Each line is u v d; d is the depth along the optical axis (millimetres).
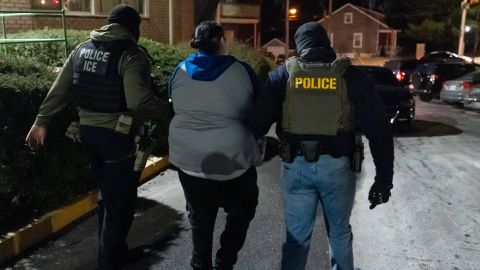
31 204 4676
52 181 4871
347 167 2986
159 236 4617
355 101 2926
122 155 3512
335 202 3029
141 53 3445
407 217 5207
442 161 7973
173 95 3242
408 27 52375
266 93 2994
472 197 5941
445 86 16188
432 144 9531
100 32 3436
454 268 4047
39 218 4602
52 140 4809
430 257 4246
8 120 4355
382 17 65188
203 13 15023
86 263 4070
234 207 3398
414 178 6824
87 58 3449
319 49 2957
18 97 4465
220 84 3104
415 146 9305
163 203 5535
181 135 3180
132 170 3588
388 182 2988
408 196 5941
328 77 2900
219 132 3115
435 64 18453
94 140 3496
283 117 2986
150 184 6273
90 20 12125
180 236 4617
